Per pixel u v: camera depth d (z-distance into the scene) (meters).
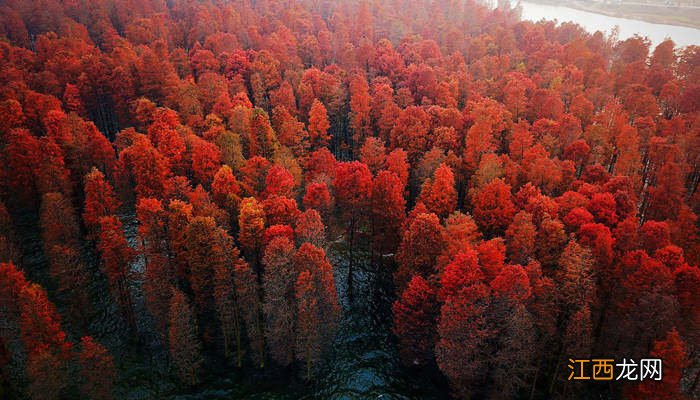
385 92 116.81
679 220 69.06
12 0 157.50
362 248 87.62
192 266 62.06
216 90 114.44
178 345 56.88
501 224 72.81
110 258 61.62
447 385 60.59
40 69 124.50
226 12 172.38
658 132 99.75
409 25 180.38
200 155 83.81
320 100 123.88
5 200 84.38
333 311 59.53
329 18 189.12
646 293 50.53
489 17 188.50
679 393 47.47
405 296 59.66
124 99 115.12
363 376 62.69
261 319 62.94
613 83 122.31
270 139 91.81
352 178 73.81
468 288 51.12
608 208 67.38
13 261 69.00
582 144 88.44
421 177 87.25
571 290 53.72
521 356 50.28
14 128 90.31
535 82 126.38
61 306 70.44
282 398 59.41
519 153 91.38
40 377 49.81
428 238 63.22
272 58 135.00
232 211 73.94
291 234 63.19
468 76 127.38
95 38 153.12
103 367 52.59
